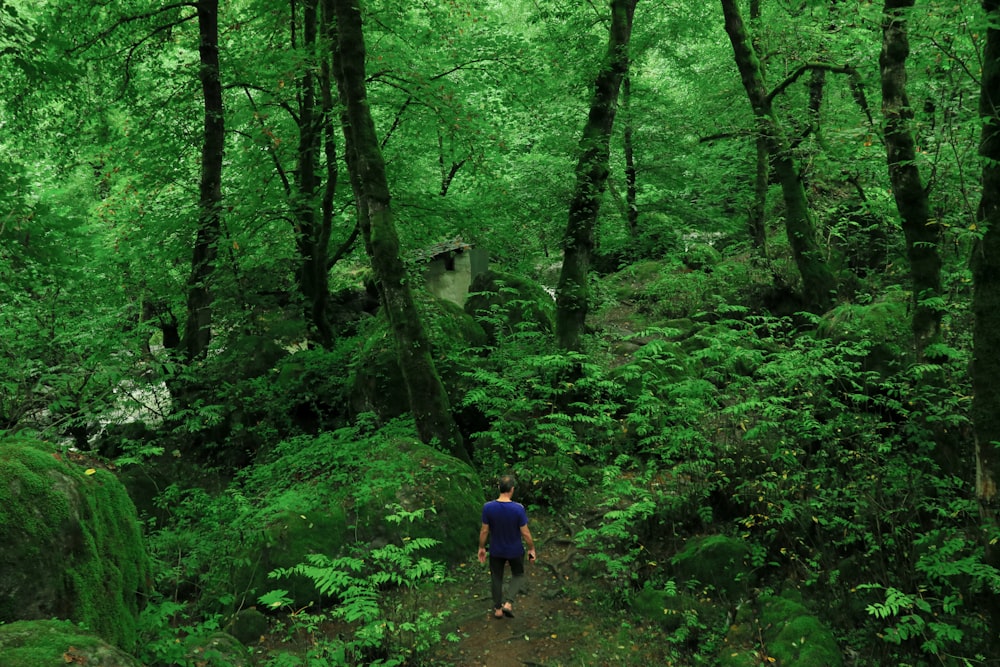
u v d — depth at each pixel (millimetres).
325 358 13742
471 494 8781
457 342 12742
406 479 8500
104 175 15383
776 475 7418
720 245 21203
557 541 8328
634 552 7359
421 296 13430
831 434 7324
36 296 10570
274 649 6465
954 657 5266
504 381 10352
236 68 14273
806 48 13211
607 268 22719
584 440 10266
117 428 13039
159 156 14680
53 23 13453
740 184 20750
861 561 6582
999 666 5035
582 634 6461
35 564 4199
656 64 24938
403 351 10023
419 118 14383
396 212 14766
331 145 14047
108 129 14883
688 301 16516
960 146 7719
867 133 8875
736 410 7633
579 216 11992
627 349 14086
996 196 5168
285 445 10859
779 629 5914
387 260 10016
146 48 15461
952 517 6191
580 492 9234
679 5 18891
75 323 9984
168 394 14125
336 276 20859
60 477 4691
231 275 14297
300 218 15086
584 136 12039
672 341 13734
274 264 15039
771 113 13609
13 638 3455
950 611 5297
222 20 16188
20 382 8555
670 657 6035
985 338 5199
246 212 14383
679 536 7758
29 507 4332
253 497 8844
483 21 15141
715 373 9336
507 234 16609
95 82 14852
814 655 5477
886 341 9414
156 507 10352
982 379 5223
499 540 6789
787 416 8141
